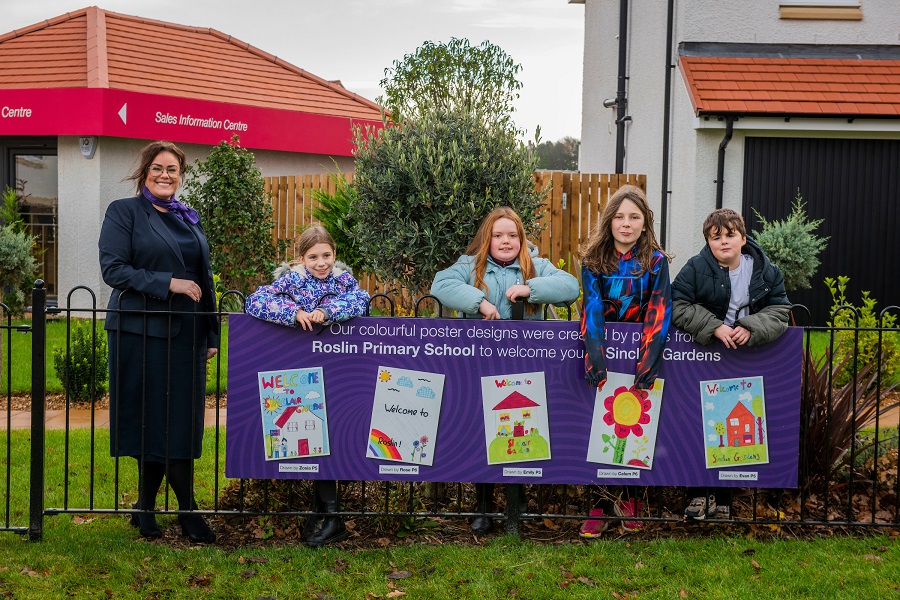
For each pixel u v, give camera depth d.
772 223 11.70
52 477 5.62
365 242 5.84
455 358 4.40
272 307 4.32
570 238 11.32
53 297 14.21
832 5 12.34
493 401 4.40
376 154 5.55
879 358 4.64
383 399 4.41
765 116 11.16
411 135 5.58
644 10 13.93
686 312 4.36
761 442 4.43
